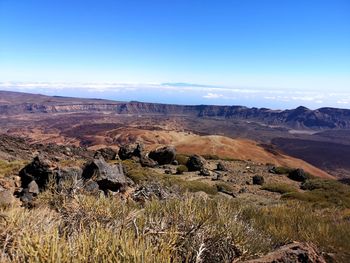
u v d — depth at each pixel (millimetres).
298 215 9633
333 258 6180
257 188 26922
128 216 4863
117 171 13266
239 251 4848
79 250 3369
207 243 4598
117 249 3406
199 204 6023
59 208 5340
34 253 3158
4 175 14586
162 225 4574
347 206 19672
